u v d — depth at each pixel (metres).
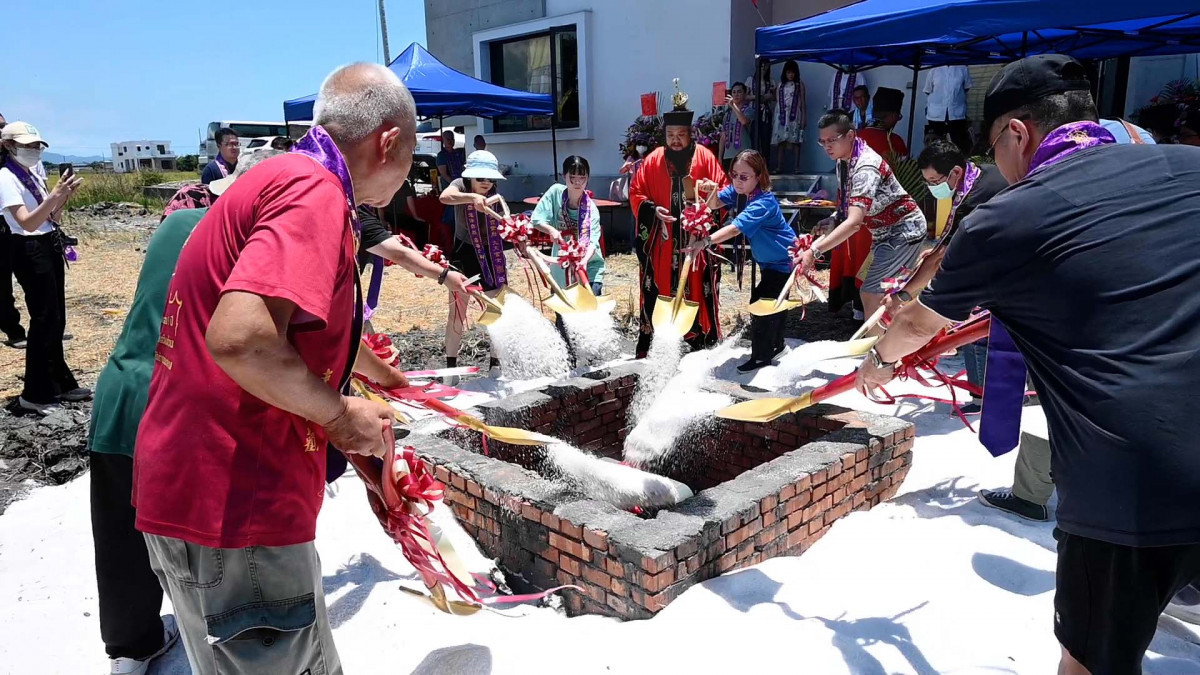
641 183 5.98
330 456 2.22
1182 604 2.52
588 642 2.55
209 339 1.52
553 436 4.36
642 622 2.60
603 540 2.71
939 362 6.15
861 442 3.52
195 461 1.70
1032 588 2.81
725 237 5.57
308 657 1.88
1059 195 1.73
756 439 4.18
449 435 3.85
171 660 2.70
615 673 2.38
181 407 1.71
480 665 2.47
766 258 5.78
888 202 5.14
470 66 15.05
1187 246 1.64
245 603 1.79
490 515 3.21
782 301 4.48
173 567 1.79
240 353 1.51
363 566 3.23
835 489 3.36
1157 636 2.54
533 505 2.97
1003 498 3.50
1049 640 2.47
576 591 2.88
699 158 6.02
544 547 2.97
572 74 13.57
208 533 1.70
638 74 12.63
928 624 2.55
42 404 5.35
